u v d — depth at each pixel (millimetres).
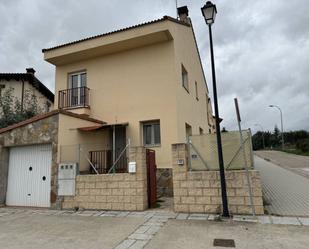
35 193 8914
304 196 8844
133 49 11539
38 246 4832
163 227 5762
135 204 7551
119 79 11602
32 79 20188
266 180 13352
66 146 8688
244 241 4719
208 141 7219
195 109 14469
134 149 7797
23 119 14719
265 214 6551
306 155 34438
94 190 7980
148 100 10898
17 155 9453
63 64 12906
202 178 7016
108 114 11531
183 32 12891
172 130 10297
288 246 4426
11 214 7754
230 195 6703
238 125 6664
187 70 13141
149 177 8141
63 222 6574
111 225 6125
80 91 12359
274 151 47062
